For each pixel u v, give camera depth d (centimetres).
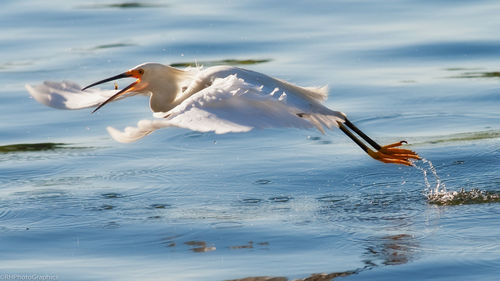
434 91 1734
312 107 1024
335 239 996
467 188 1204
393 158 1168
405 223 1052
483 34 2109
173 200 1178
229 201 1166
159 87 1141
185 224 1066
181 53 2036
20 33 2273
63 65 1962
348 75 1847
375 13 2367
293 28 2236
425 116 1593
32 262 948
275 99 892
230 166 1328
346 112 1628
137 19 2380
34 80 1856
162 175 1295
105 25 2328
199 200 1174
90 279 888
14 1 2617
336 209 1121
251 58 1983
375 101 1688
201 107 880
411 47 2034
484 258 912
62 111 1681
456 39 2078
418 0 2477
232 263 923
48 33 2270
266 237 1008
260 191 1206
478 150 1370
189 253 962
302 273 888
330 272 889
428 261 911
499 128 1505
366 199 1166
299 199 1171
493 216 1067
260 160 1355
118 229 1056
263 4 2495
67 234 1045
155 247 987
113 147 1462
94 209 1143
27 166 1363
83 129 1581
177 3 2570
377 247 964
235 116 875
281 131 1521
